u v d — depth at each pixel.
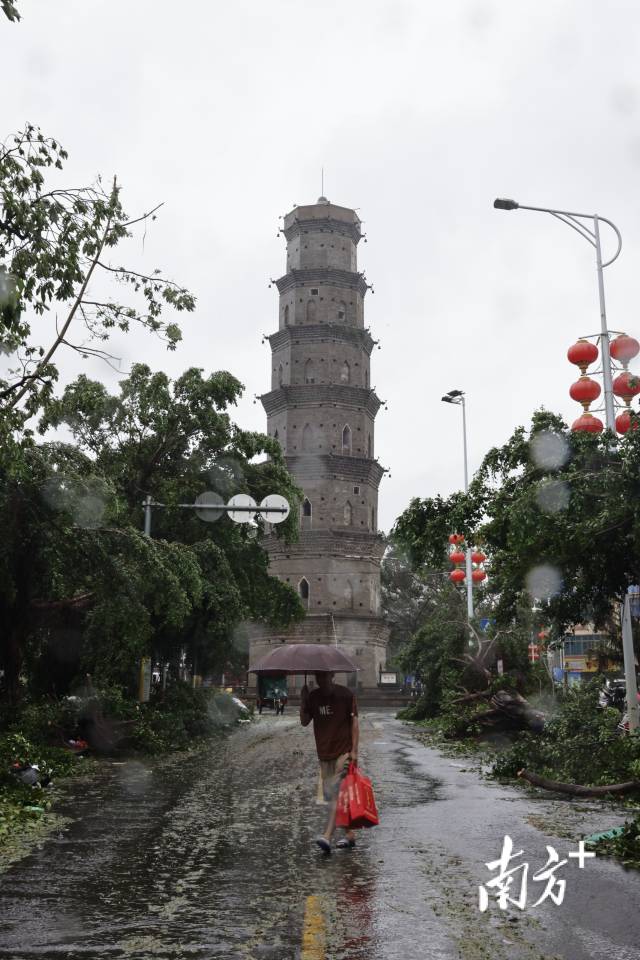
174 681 28.12
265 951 5.38
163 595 20.70
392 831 9.72
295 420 64.06
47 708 20.28
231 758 20.27
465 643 33.66
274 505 23.64
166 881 7.25
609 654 27.45
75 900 6.61
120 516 25.41
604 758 13.38
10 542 19.22
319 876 7.45
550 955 5.29
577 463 13.93
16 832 9.70
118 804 12.10
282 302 67.81
